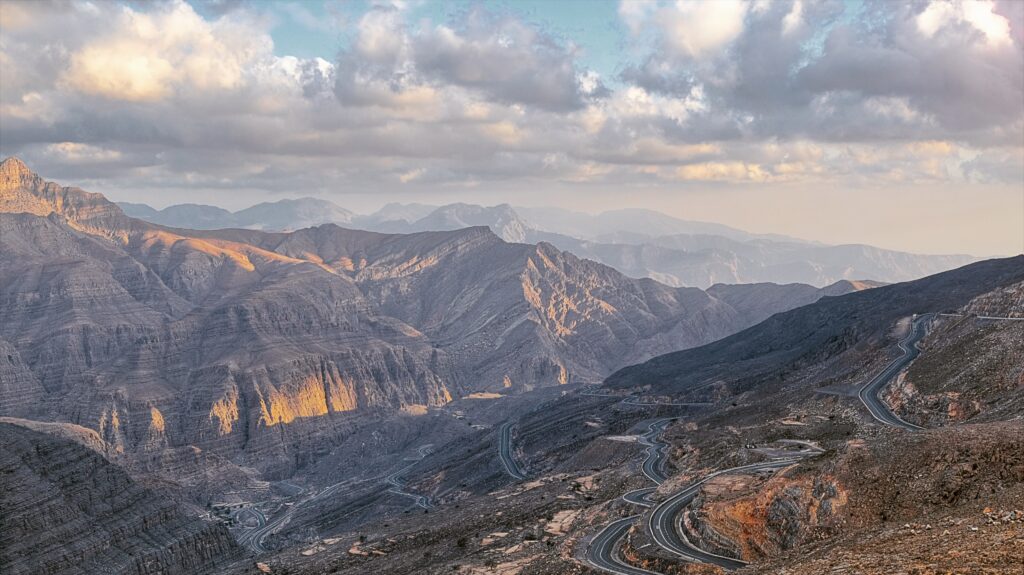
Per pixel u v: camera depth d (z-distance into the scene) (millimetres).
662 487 152750
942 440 93188
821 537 92562
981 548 59250
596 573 109125
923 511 87188
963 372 158500
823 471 99938
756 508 103688
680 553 107375
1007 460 86000
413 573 148125
